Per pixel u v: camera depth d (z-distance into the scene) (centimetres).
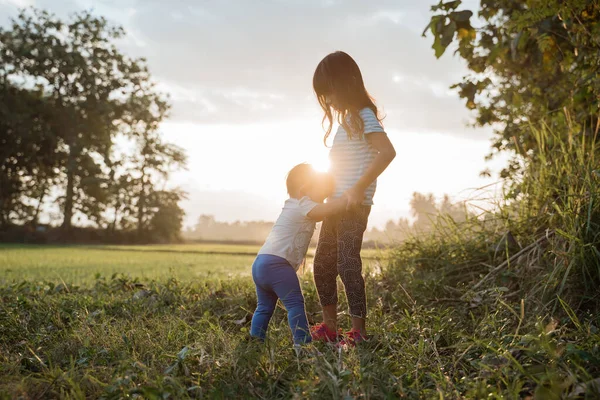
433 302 356
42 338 300
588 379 185
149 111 3897
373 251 527
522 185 431
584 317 282
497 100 548
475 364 221
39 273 755
